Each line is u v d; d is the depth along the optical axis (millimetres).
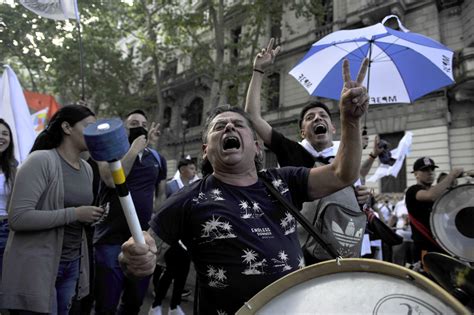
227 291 1459
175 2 16859
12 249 2025
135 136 3346
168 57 20672
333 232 2266
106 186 2945
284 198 1656
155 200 4090
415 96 3299
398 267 1043
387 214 9336
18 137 4473
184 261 3715
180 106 25938
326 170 1713
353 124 1588
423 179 3717
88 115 2371
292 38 18781
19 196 2023
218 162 1709
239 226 1516
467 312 864
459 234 2621
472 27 13047
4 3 15188
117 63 21188
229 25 19609
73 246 2311
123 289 3043
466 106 13148
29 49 17266
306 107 3012
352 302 1084
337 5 17016
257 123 2658
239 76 14641
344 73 1612
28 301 1940
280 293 1217
